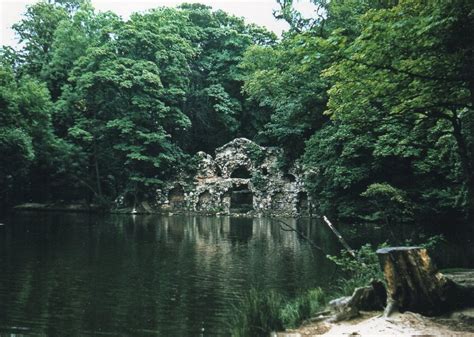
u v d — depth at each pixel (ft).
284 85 99.14
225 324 33.96
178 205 159.33
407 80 34.94
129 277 49.24
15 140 114.62
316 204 138.62
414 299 27.32
